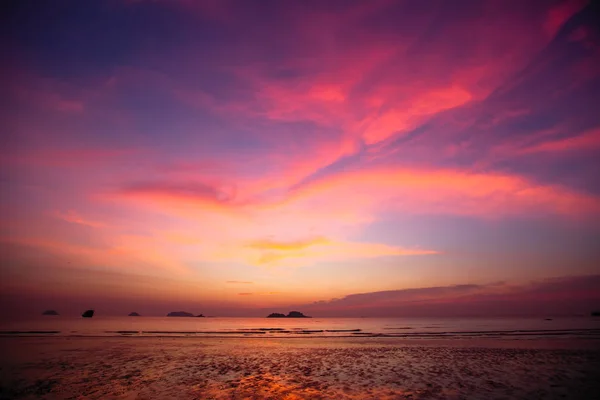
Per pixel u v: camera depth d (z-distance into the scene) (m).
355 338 40.69
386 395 12.80
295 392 13.22
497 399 12.23
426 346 30.17
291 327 77.75
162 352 24.84
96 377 15.78
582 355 23.91
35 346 27.83
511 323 96.44
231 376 16.17
